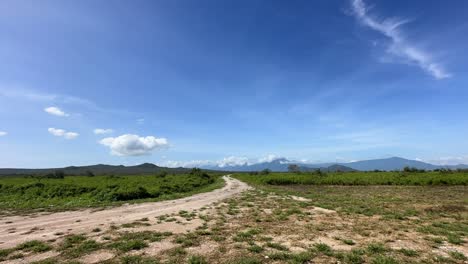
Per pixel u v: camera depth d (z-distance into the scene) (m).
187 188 39.72
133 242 9.73
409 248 9.06
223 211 17.86
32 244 9.88
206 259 8.10
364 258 8.12
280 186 45.88
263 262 7.81
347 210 17.09
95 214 17.30
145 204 22.38
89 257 8.45
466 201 21.61
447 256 8.28
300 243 9.79
